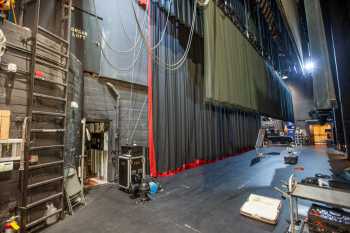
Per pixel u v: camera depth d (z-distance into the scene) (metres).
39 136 2.33
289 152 8.05
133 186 3.39
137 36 5.00
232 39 5.60
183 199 3.23
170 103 5.32
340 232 1.76
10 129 2.02
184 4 5.49
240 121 9.63
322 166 5.72
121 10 4.71
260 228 2.25
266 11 7.28
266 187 3.87
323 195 1.83
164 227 2.30
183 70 5.98
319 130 13.31
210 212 2.71
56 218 2.45
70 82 3.05
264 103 7.94
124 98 4.71
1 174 1.93
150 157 4.67
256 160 7.20
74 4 3.82
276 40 9.31
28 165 2.09
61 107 2.70
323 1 5.09
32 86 2.17
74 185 2.99
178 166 5.37
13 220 1.95
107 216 2.60
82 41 3.90
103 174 4.43
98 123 4.72
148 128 4.91
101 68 4.22
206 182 4.29
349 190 1.91
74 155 3.22
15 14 2.58
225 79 4.92
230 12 5.74
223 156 7.63
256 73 7.30
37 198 2.26
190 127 6.03
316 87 3.21
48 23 2.87
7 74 2.03
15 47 2.09
